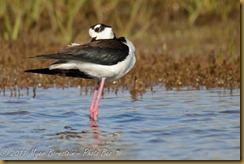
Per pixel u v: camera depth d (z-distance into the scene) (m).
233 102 12.20
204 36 19.23
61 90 13.77
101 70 10.85
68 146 9.27
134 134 9.89
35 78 14.41
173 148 9.06
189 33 19.62
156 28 20.05
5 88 13.85
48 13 19.55
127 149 9.06
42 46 17.34
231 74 14.22
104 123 10.70
